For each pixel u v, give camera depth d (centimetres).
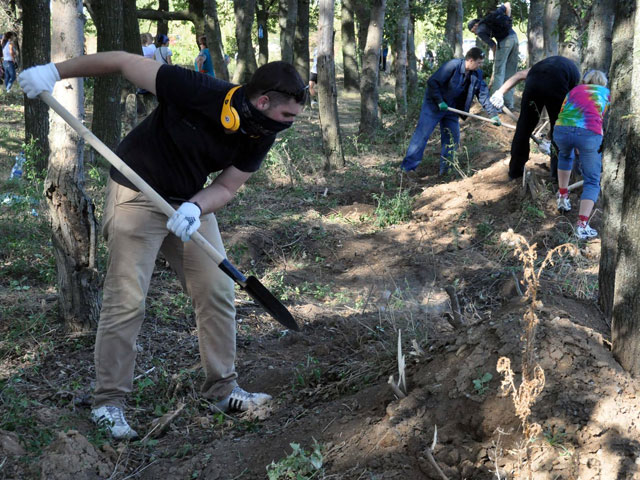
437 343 346
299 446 299
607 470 258
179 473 310
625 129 388
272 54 4219
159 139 331
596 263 595
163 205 321
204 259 355
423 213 802
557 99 738
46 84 324
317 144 1253
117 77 1005
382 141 1350
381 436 294
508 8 1318
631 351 295
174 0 2580
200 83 317
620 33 399
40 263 615
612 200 388
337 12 3241
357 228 787
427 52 2553
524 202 733
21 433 322
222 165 339
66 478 290
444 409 298
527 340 261
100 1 958
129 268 337
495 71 1344
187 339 479
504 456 273
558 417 276
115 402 350
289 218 788
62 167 446
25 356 435
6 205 725
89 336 462
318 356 458
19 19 1133
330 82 1080
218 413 376
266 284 608
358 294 607
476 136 1152
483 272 614
